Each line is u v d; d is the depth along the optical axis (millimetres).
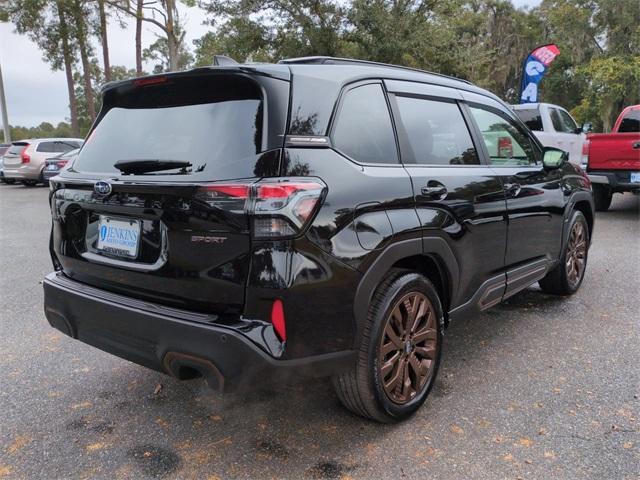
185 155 2502
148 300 2574
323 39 16562
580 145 11617
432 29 17172
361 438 2791
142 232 2570
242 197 2225
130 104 2973
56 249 3113
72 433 2877
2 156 21266
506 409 3059
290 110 2426
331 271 2379
